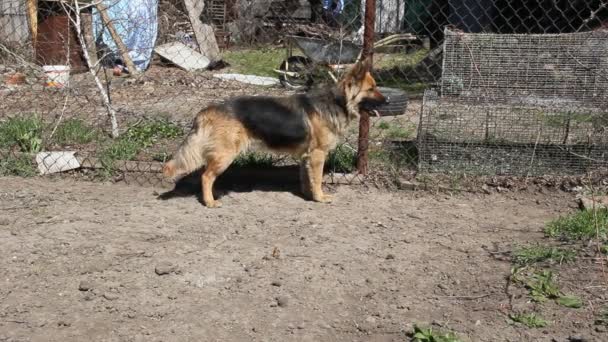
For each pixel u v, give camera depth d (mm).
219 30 13383
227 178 5934
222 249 4922
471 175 5816
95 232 5086
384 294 4527
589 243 4902
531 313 4344
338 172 5922
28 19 9359
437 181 5758
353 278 4656
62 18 9453
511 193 5688
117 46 9406
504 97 6340
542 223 5250
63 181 5910
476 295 4508
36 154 6078
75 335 4223
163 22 11906
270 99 5492
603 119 5996
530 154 5965
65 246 4926
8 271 4676
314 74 9023
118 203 5520
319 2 13375
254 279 4637
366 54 5582
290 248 4941
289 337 4227
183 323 4309
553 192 5676
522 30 11312
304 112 5457
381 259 4844
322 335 4242
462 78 6555
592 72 6309
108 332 4242
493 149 6039
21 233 5066
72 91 8156
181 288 4555
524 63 6465
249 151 5688
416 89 9141
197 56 11094
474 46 6523
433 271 4723
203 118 5441
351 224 5250
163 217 5309
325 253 4891
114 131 6484
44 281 4598
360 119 5730
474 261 4812
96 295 4492
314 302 4465
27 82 8891
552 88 6430
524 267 4703
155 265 4738
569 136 6066
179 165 5445
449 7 11961
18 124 6473
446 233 5137
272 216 5352
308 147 5492
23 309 4383
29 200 5527
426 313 4383
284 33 12844
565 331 4227
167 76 9945
